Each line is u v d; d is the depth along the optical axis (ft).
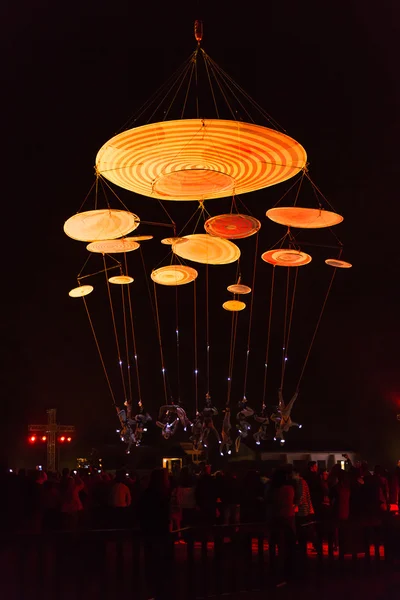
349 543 44.55
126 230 60.70
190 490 55.21
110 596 36.27
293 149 52.37
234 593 37.78
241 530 38.81
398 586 40.68
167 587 35.50
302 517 46.62
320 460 138.21
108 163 54.24
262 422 72.90
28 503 45.62
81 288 71.20
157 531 36.04
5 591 34.50
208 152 51.70
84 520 52.70
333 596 38.14
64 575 36.09
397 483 60.75
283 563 40.34
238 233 59.41
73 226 59.16
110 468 141.69
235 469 79.41
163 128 48.32
